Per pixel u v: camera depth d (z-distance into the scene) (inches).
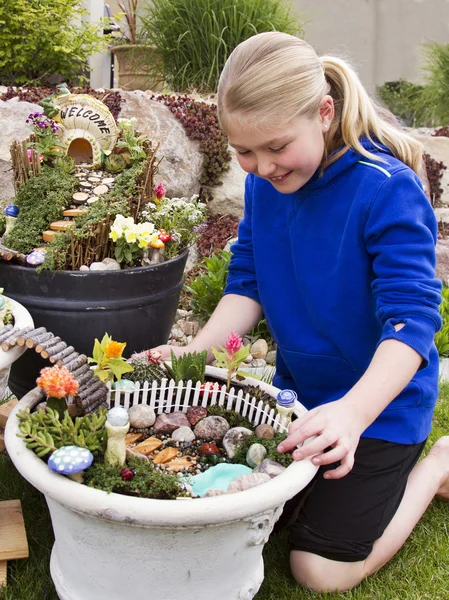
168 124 157.8
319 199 63.1
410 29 338.3
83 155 92.5
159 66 209.9
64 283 73.5
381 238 59.4
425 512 76.4
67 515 48.0
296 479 47.9
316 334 67.5
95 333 76.4
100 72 242.7
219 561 49.2
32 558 63.8
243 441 57.4
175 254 87.0
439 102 267.7
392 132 64.6
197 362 63.1
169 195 155.5
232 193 165.0
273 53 53.4
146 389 61.6
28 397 55.7
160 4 205.9
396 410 65.2
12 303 67.7
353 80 61.4
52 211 80.8
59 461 45.4
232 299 75.1
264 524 49.4
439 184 213.8
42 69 205.9
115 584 49.6
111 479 46.7
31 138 86.4
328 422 50.9
